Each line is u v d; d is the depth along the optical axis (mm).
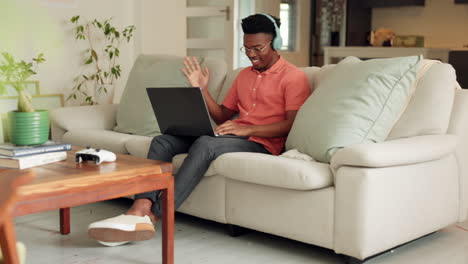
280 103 2773
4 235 1125
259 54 2764
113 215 2979
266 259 2336
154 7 5254
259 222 2449
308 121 2469
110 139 3086
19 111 2211
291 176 2223
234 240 2580
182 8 5578
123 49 5082
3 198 869
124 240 2209
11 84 4074
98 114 3512
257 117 2807
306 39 7625
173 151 2748
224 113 3012
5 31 4148
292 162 2277
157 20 5297
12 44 4199
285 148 2762
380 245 2197
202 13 5992
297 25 7426
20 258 1240
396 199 2238
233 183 2531
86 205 3188
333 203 2209
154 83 3318
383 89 2402
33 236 2584
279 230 2383
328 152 2324
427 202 2410
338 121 2354
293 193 2316
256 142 2711
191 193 2697
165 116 2721
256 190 2443
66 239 2547
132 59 5184
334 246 2217
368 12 7676
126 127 3344
